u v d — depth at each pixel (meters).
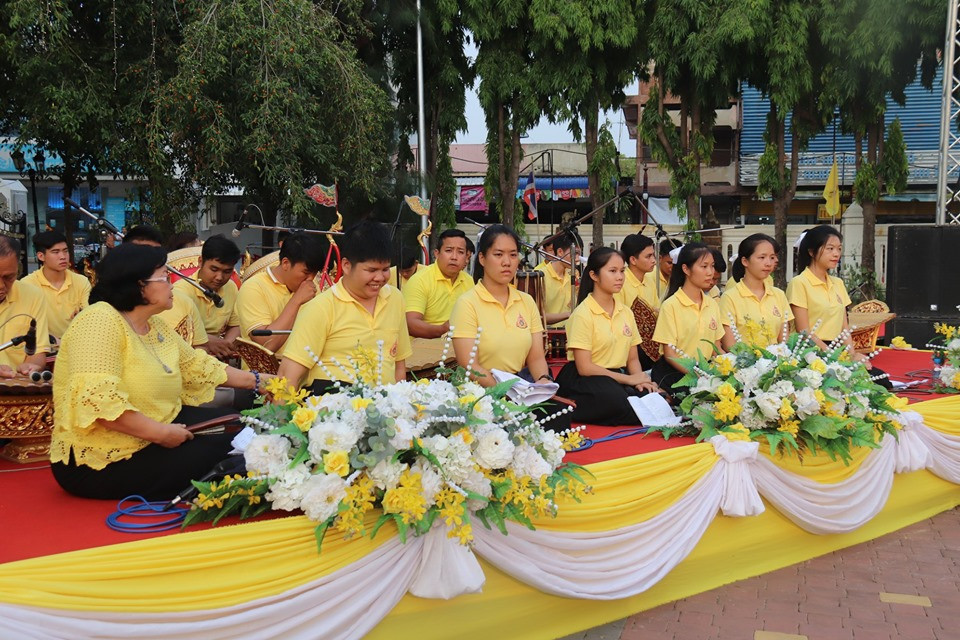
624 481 3.57
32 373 3.70
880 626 3.58
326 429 2.76
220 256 5.01
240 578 2.58
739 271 6.09
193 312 4.64
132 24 11.59
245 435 3.36
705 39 15.22
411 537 2.93
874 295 16.56
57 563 2.35
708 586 4.01
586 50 15.09
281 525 2.73
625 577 3.51
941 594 3.95
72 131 10.70
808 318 6.35
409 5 15.29
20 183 16.22
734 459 3.95
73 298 5.97
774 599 3.89
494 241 4.38
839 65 15.64
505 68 15.95
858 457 4.60
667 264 7.75
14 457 3.83
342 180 12.96
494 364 4.42
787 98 15.41
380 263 3.77
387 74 16.28
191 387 3.62
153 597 2.42
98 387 2.97
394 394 2.96
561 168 24.00
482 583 2.99
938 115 21.61
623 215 23.09
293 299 4.94
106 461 3.11
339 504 2.71
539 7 15.15
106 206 22.91
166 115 10.97
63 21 10.18
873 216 17.08
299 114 11.52
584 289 5.06
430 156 17.11
